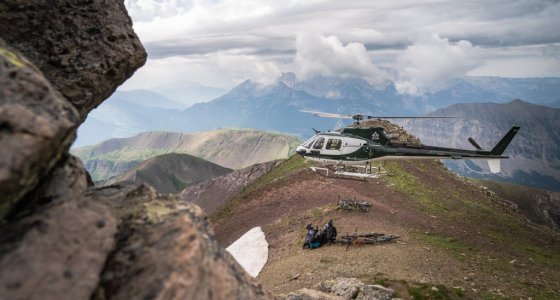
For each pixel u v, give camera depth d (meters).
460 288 23.17
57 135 6.54
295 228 41.50
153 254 6.54
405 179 58.34
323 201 50.00
